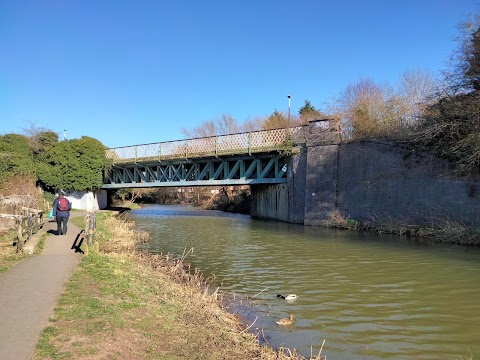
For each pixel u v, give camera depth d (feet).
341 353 20.85
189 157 102.73
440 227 58.34
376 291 32.07
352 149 74.84
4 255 38.11
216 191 190.60
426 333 23.35
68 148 124.57
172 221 102.78
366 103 84.99
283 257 47.65
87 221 41.86
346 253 48.37
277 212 98.78
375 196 70.18
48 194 119.65
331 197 77.71
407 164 65.98
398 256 45.52
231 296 31.81
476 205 56.59
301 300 30.19
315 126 81.71
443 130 60.80
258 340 22.12
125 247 52.95
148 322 21.15
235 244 59.77
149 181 122.83
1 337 17.51
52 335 17.84
